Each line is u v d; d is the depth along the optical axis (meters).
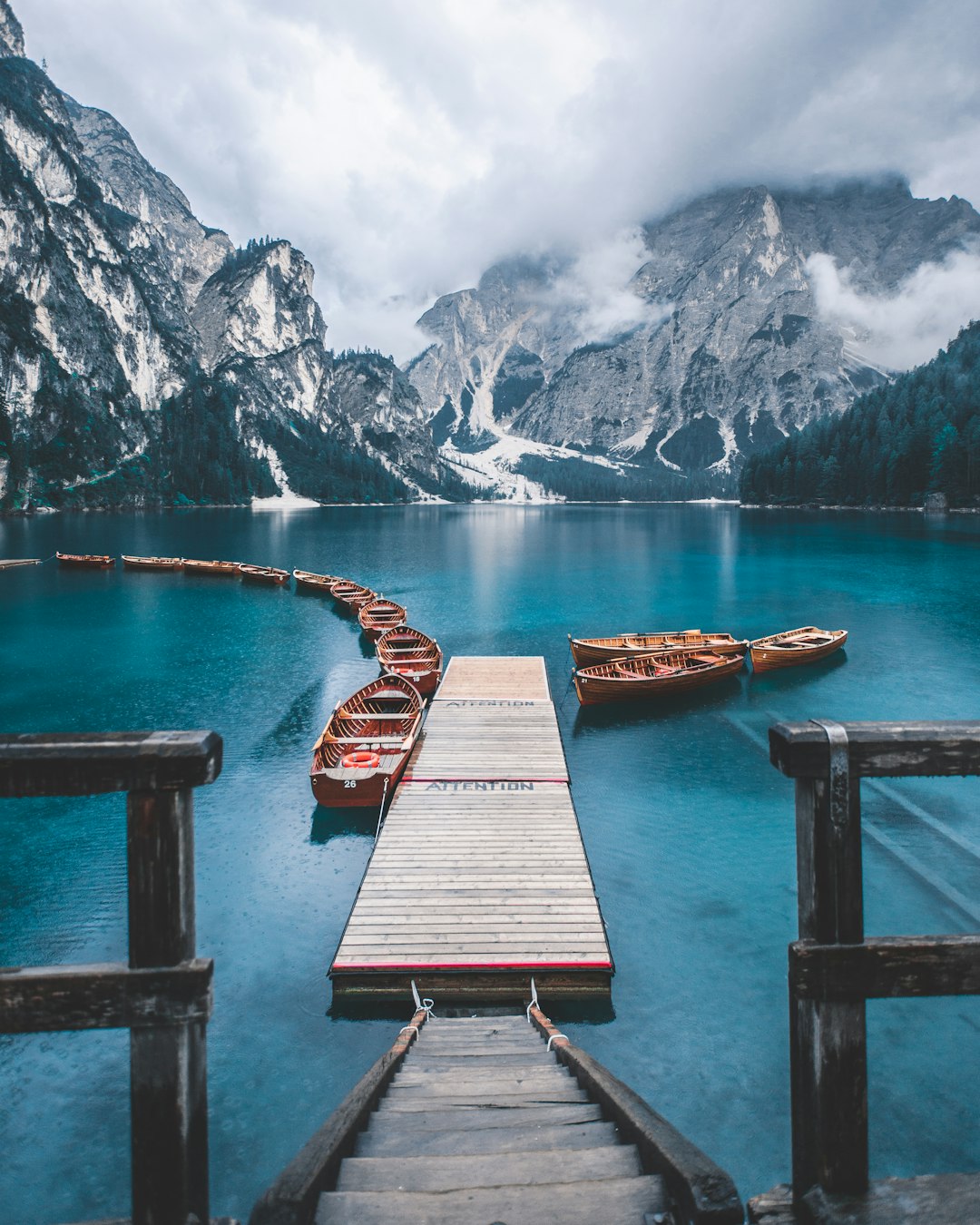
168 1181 2.60
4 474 178.50
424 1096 6.10
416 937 12.52
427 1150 4.70
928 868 15.70
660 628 45.22
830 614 48.84
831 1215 2.64
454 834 16.38
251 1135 9.62
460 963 11.88
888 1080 10.23
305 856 16.97
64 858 16.77
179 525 145.38
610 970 11.76
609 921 14.29
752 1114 9.91
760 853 16.92
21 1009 2.55
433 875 14.55
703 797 20.08
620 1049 11.07
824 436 199.88
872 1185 2.74
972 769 2.69
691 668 30.88
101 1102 10.09
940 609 50.34
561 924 12.92
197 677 33.84
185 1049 2.58
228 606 54.94
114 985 2.56
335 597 57.38
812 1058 2.72
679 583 65.31
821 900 2.70
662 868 16.28
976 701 29.44
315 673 34.59
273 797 20.14
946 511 157.12
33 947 13.65
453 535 128.12
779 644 36.53
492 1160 4.16
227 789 20.67
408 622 47.34
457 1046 8.71
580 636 43.03
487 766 20.69
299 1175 3.42
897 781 19.81
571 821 17.05
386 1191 3.62
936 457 159.00
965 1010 11.49
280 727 26.47
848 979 2.69
